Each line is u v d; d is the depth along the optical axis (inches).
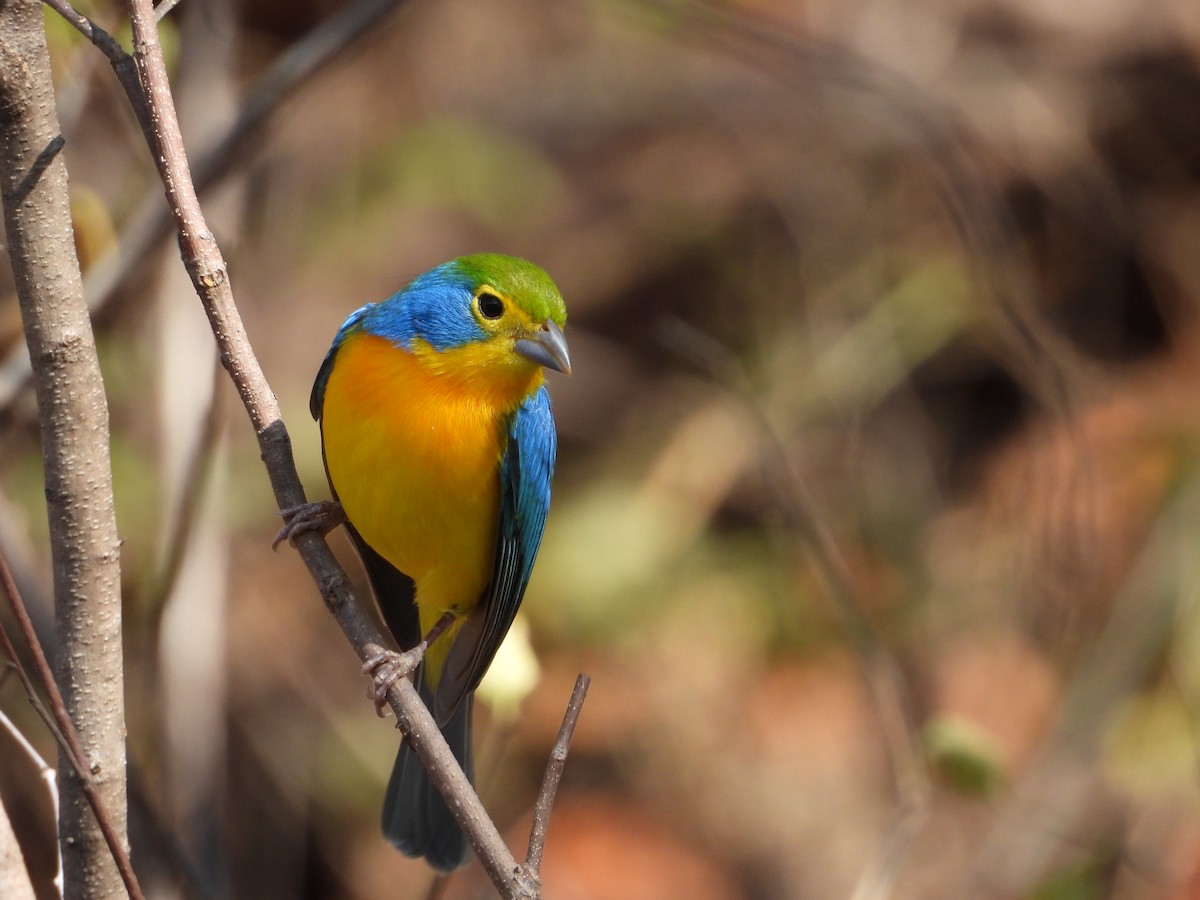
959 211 487.5
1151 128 607.5
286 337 517.7
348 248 545.6
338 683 498.9
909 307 569.9
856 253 591.8
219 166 298.5
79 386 186.4
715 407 571.5
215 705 322.0
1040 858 469.1
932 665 515.2
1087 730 487.5
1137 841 472.4
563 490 564.1
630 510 546.3
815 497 543.5
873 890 291.6
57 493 187.8
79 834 191.9
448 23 644.1
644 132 642.8
